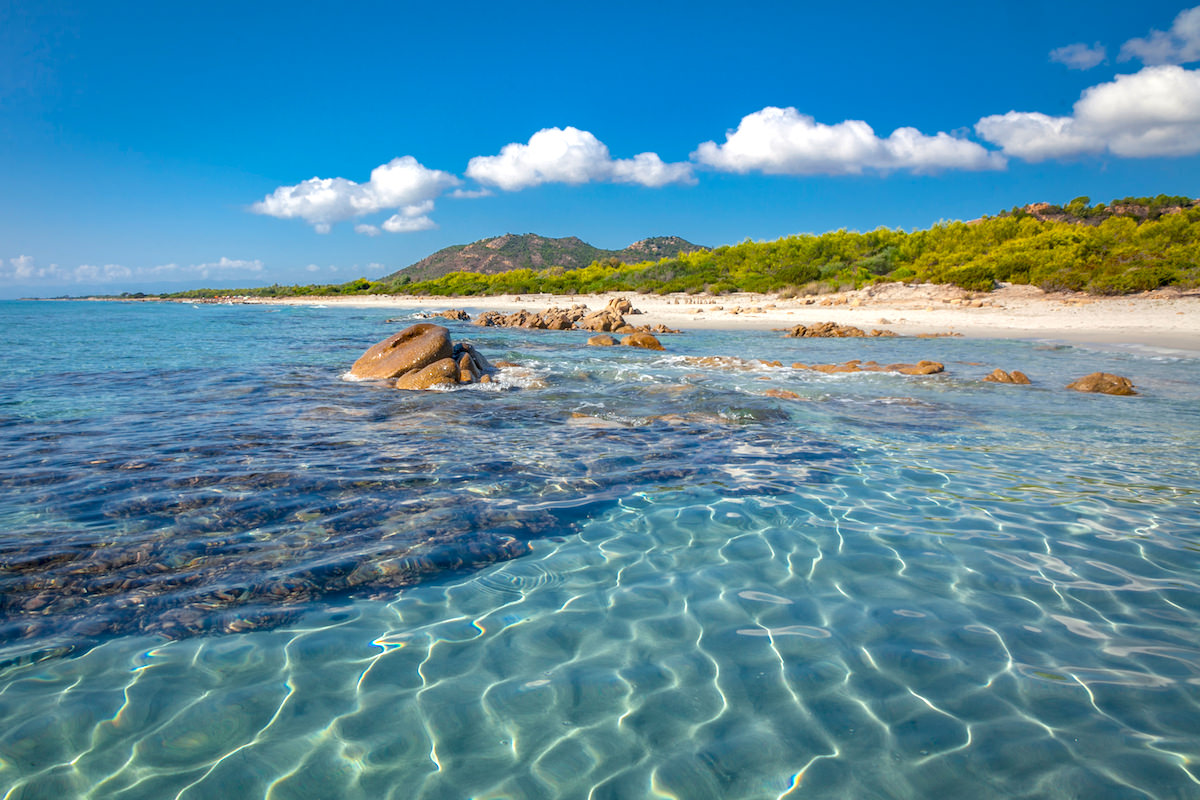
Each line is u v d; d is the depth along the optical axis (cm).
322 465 618
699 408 940
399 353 1251
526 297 5900
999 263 3719
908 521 488
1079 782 229
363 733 256
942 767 238
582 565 411
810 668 301
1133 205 6138
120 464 614
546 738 255
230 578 381
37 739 247
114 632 323
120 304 9131
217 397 1023
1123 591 374
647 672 298
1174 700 273
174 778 230
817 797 224
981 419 873
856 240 5603
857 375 1300
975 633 330
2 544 420
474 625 339
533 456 662
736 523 484
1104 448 716
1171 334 2073
